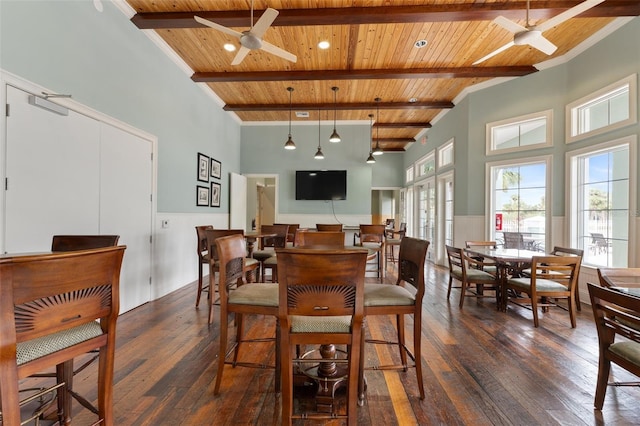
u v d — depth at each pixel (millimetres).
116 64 2988
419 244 1702
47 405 1553
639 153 3051
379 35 3508
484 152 4832
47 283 938
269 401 1719
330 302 1297
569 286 2908
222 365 1763
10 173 2047
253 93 5250
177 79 4117
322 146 6773
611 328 1581
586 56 3668
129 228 3205
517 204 4539
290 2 2957
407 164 9297
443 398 1754
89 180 2682
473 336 2645
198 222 4773
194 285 4387
